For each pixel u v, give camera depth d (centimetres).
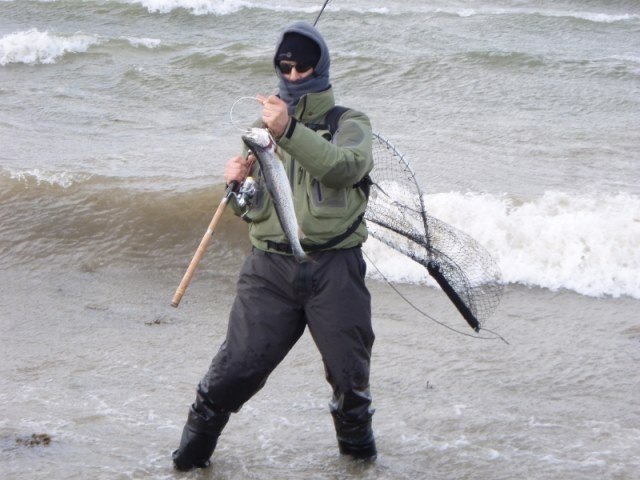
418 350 861
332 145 525
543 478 625
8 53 2323
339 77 2206
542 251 1076
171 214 1161
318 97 556
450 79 2197
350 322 566
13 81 2152
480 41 2600
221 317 957
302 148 518
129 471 628
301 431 693
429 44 2528
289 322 576
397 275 1045
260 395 763
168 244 1124
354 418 608
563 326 924
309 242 559
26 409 727
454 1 3089
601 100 2047
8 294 1003
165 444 671
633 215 1141
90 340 885
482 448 668
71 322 931
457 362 834
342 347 568
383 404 748
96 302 988
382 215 633
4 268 1070
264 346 573
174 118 1881
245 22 2792
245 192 562
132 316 953
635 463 644
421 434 691
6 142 1575
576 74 2239
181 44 2425
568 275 1041
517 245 1090
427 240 626
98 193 1199
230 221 1149
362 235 571
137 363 832
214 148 1573
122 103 1995
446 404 746
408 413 729
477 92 2109
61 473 624
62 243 1117
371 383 789
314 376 802
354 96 2095
